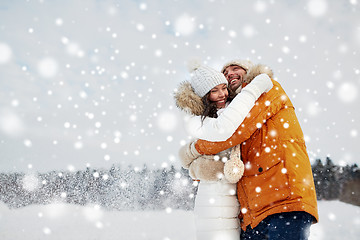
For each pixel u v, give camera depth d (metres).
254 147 1.49
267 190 1.38
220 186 1.55
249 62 1.96
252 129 1.45
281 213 1.33
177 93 1.72
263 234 1.47
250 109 1.46
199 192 1.63
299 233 1.29
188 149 1.67
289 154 1.38
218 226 1.52
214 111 1.75
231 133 1.43
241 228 1.58
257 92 1.45
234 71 1.92
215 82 1.71
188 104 1.65
